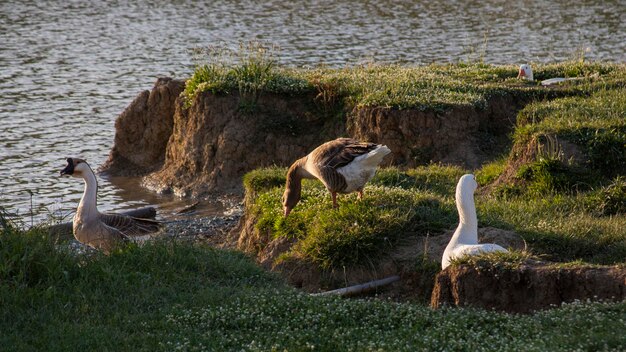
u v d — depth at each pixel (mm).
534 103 19234
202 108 22391
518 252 10859
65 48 40125
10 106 29828
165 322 9719
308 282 13203
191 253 11969
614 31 41750
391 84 21312
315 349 8977
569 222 13664
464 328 9258
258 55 24828
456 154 19609
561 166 15812
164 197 22047
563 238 13062
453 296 10492
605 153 16062
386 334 9266
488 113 20500
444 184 17078
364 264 13070
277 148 21625
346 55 36156
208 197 21562
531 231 13297
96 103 30375
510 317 9523
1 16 49594
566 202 14883
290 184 14422
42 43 41375
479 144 19922
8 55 38406
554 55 35938
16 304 9992
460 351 8648
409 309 9953
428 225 13672
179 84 24219
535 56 35719
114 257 11562
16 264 10602
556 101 19109
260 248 15070
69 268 10859
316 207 14602
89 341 9180
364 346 8859
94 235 13391
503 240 12945
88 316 9867
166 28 45219
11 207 20328
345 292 12461
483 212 14375
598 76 22078
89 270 10969
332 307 10133
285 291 11000
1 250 10602
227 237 17516
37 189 21938
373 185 15531
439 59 35094
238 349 9062
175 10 51562
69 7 53375
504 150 19375
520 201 15367
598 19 45375
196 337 9320
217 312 9922
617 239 13086
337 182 13742
